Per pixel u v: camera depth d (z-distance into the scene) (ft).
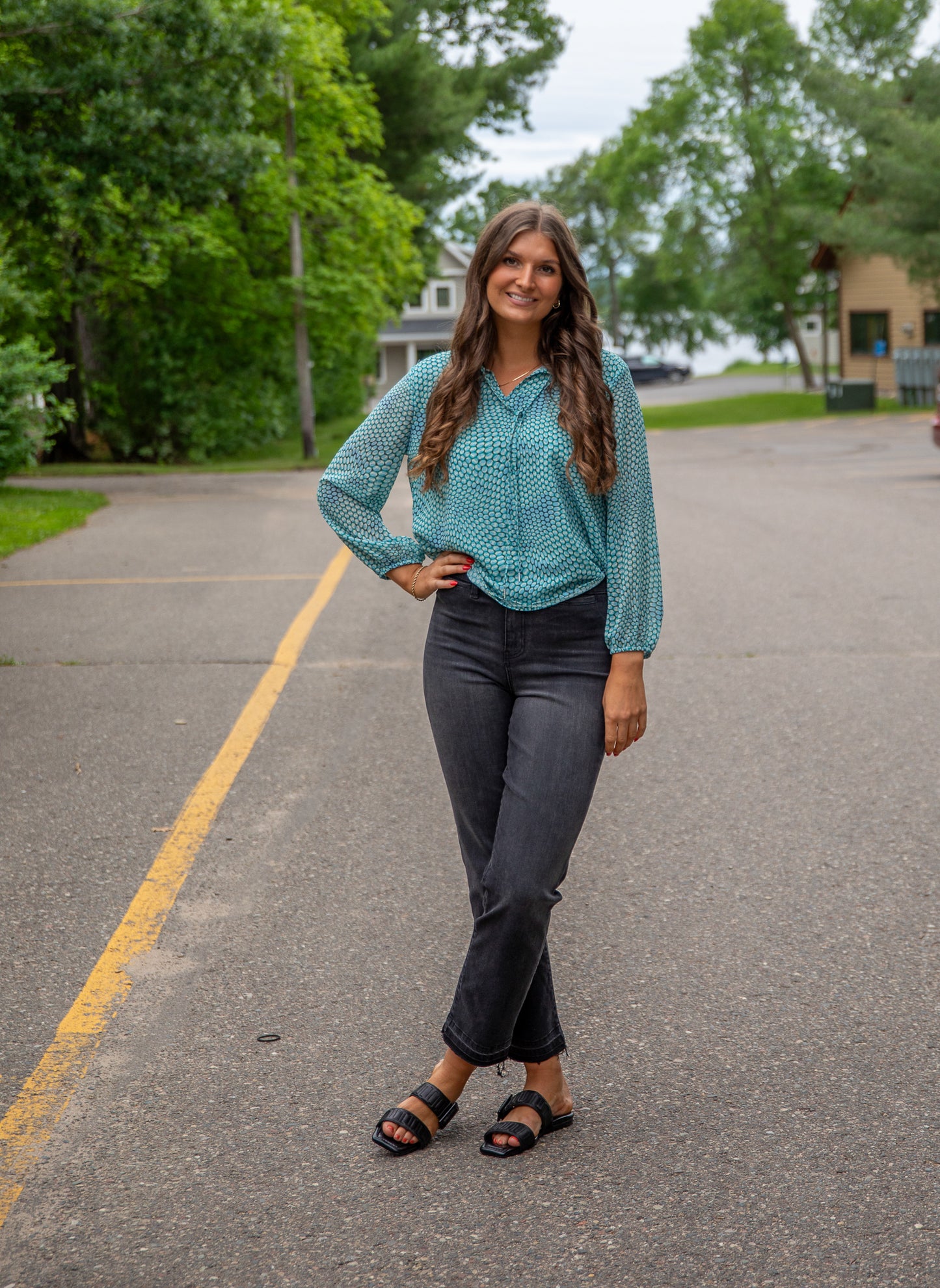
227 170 63.41
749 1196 8.81
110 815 16.75
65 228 70.69
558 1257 8.21
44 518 51.13
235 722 21.06
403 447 9.71
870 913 13.58
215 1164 9.30
